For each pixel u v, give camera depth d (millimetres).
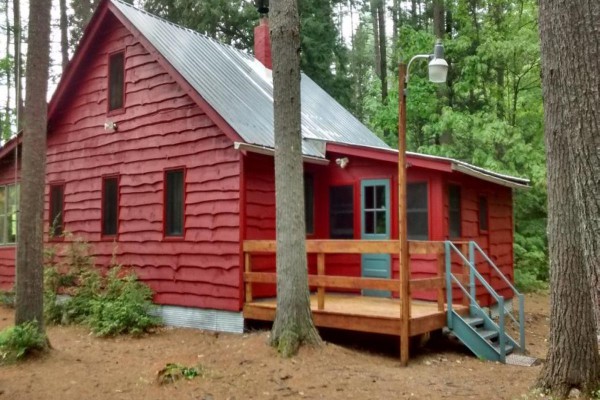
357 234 11141
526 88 16797
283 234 7875
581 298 6023
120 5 12195
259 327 9875
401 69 7809
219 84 11336
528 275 17156
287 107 7945
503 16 17109
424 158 9836
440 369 7672
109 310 10047
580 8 4070
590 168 3928
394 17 25672
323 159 11141
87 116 12664
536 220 18172
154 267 11047
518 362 8273
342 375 6922
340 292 11469
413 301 10320
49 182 13336
